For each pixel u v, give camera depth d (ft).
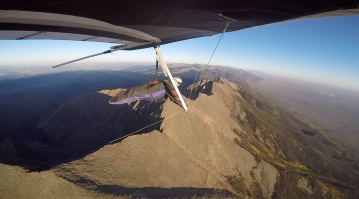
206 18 19.10
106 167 150.10
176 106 266.98
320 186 322.55
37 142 362.53
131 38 24.30
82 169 136.36
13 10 12.36
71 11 14.39
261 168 283.79
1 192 99.25
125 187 135.44
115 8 14.88
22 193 102.22
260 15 16.72
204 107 365.40
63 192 109.40
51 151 303.07
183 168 197.77
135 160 173.58
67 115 446.19
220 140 267.59
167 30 22.58
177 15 17.81
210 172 225.15
